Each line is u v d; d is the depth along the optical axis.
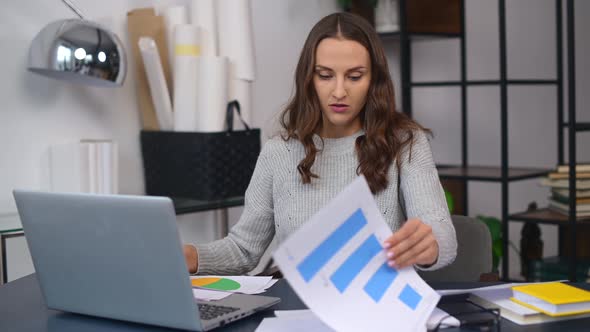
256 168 1.81
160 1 2.78
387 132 1.64
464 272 1.88
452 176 3.22
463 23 3.61
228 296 1.41
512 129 4.13
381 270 1.19
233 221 3.12
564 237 3.34
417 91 3.83
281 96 3.25
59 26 2.20
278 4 3.20
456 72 4.01
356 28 1.54
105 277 1.27
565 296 1.28
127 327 1.28
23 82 2.37
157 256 1.19
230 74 2.67
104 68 2.21
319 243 1.11
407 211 1.56
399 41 3.60
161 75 2.56
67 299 1.35
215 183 2.55
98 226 1.24
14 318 1.36
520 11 4.16
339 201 1.14
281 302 1.41
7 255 2.21
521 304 1.29
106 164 2.40
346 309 1.11
